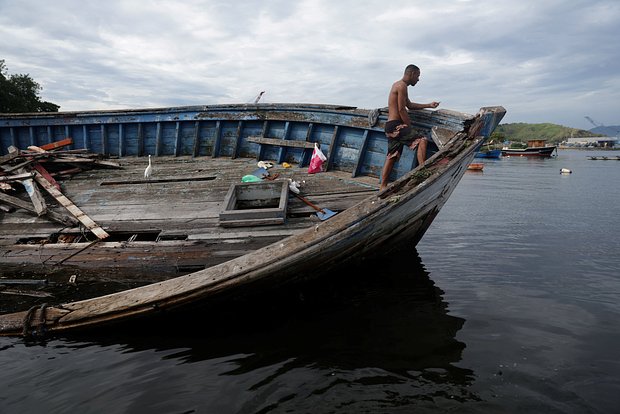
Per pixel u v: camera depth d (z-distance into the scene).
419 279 5.85
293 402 2.95
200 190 6.89
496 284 5.63
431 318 4.44
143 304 3.82
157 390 3.12
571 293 5.27
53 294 4.89
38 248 5.50
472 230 9.64
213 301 4.01
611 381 3.17
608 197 15.58
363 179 6.86
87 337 4.04
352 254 4.64
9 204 6.63
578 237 8.71
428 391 3.06
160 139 10.04
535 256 7.19
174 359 3.61
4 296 4.87
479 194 17.12
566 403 2.89
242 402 2.95
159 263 5.02
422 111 6.21
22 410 2.90
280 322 4.34
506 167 39.38
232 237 5.18
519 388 3.08
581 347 3.75
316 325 4.26
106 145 10.34
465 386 3.12
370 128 6.89
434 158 4.71
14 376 3.34
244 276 3.79
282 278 4.14
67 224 5.93
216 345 3.86
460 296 5.14
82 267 5.16
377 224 4.24
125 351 3.77
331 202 5.95
